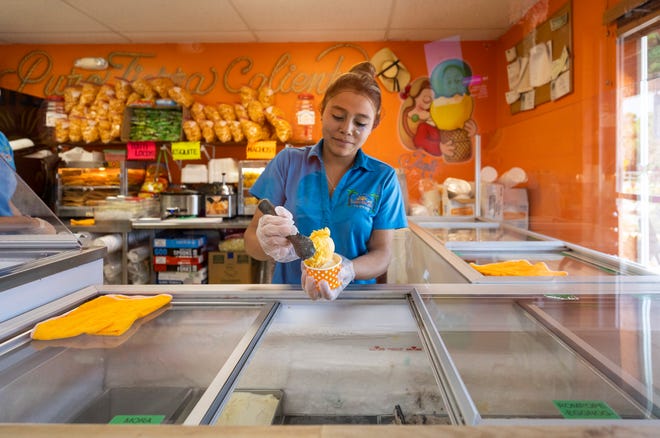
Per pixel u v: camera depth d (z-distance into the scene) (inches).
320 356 31.0
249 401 23.8
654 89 76.9
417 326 31.7
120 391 24.0
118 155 146.9
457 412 19.8
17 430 14.9
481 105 150.4
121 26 137.9
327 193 48.4
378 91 43.0
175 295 37.7
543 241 75.2
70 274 38.6
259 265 129.6
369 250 50.4
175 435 14.7
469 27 137.1
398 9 126.0
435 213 137.4
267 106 145.1
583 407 20.3
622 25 83.0
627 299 37.4
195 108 142.2
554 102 109.3
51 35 144.9
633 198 77.8
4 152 76.5
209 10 126.3
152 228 122.0
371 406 27.4
